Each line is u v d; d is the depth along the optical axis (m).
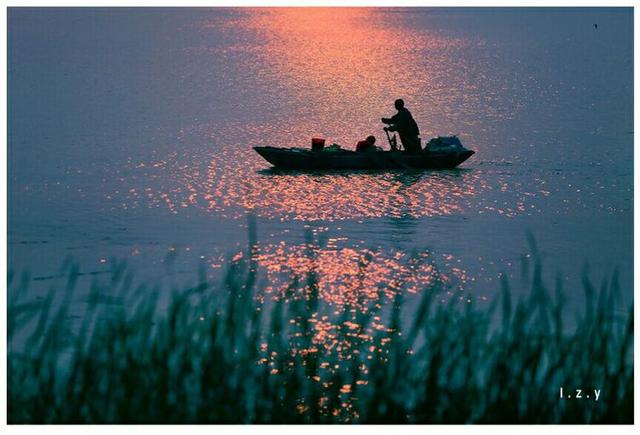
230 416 28.98
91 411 28.83
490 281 48.34
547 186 70.44
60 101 108.56
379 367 30.98
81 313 40.66
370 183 70.88
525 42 185.50
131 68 138.75
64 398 29.19
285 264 50.47
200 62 147.25
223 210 62.47
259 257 51.72
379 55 161.62
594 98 116.19
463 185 70.50
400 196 66.88
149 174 72.94
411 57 158.88
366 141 77.56
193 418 28.83
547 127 96.75
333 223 59.56
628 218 61.44
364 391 30.91
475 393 29.77
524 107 109.81
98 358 30.44
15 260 50.31
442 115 104.88
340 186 69.88
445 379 30.95
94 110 103.19
